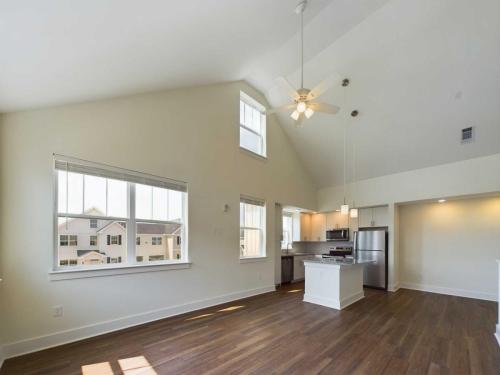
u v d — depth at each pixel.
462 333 3.47
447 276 5.82
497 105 4.08
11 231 2.67
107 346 2.88
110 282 3.28
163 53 2.86
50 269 2.86
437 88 4.27
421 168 5.68
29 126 2.84
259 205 5.80
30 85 2.38
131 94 3.63
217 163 4.83
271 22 3.08
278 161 6.39
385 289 6.13
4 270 2.61
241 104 5.75
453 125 4.62
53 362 2.53
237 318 3.92
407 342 3.17
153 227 3.88
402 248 6.50
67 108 3.08
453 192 5.19
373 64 4.38
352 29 3.87
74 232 3.12
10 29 1.67
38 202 2.83
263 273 5.70
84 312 3.05
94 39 2.12
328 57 4.48
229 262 4.91
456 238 5.77
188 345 2.97
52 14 1.68
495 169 4.71
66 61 2.25
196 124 4.52
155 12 2.08
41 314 2.77
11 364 2.47
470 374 2.48
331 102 5.25
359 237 6.71
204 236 4.50
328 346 3.02
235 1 2.37
